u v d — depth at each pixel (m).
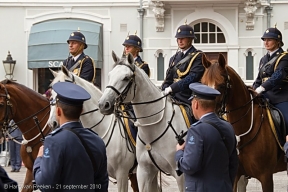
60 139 4.45
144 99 7.03
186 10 18.33
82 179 4.48
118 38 18.58
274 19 18.34
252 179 12.70
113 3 18.48
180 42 7.85
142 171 7.24
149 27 18.48
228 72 7.15
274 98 7.81
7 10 18.73
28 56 18.20
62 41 17.92
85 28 18.20
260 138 7.30
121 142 7.70
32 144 7.92
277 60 7.78
